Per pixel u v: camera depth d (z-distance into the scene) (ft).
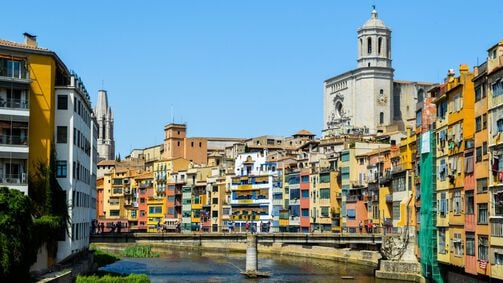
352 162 458.50
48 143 257.55
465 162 232.32
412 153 345.72
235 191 588.91
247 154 588.50
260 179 567.18
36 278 226.99
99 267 369.09
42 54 257.34
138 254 458.50
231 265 391.86
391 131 582.76
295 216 522.88
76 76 285.23
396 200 370.94
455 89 241.55
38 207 254.47
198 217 643.04
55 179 260.83
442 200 255.91
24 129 249.96
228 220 595.06
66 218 264.93
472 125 230.89
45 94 257.55
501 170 203.41
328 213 482.28
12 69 251.60
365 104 642.63
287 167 544.21
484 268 213.46
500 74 203.62
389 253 320.50
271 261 422.00
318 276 329.72
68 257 265.54
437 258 261.44
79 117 283.59
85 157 311.88
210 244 549.13
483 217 216.33
